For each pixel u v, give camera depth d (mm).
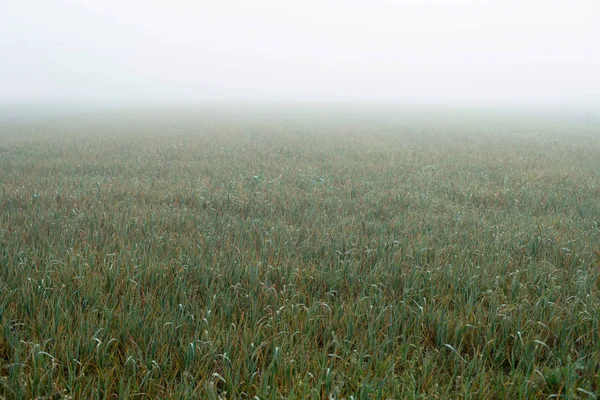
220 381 4578
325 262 7324
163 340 4984
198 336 5141
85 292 5918
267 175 14539
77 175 14578
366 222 9500
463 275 6738
